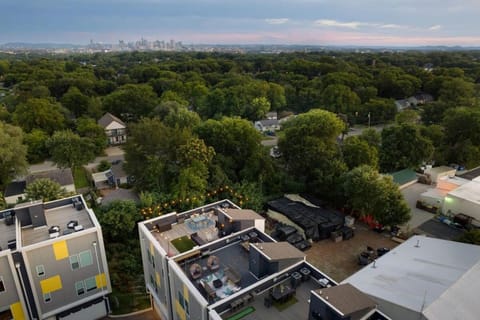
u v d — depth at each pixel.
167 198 34.78
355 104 85.00
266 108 84.00
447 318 16.97
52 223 24.22
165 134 39.16
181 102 79.50
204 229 23.64
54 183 34.53
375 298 18.75
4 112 67.50
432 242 26.11
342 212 38.31
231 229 22.58
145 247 22.75
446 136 55.78
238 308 15.66
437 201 38.50
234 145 43.41
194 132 46.00
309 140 41.69
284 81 111.56
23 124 61.62
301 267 18.08
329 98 85.25
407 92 97.62
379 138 52.09
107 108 78.38
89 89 96.38
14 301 20.09
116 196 38.00
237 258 20.00
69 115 75.00
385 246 31.88
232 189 37.88
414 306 17.52
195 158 37.34
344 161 41.81
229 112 81.62
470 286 19.44
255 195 37.91
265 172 42.09
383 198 32.16
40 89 84.25
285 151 44.72
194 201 34.09
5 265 19.27
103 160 58.00
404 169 49.34
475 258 22.67
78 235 21.64
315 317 14.12
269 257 17.27
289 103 97.75
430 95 102.12
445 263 22.19
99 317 23.98
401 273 21.41
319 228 33.06
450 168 50.12
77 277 22.41
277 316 15.33
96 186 46.16
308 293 16.84
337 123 45.66
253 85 91.62
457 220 35.56
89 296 23.30
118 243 30.62
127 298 25.62
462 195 36.38
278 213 35.75
